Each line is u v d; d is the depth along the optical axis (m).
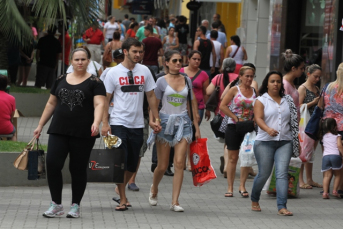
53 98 21.05
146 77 22.62
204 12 86.81
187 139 22.94
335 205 25.27
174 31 68.25
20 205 23.03
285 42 52.91
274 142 22.80
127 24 104.75
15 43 51.62
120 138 22.19
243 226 21.05
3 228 19.48
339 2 42.97
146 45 50.91
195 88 30.56
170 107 23.03
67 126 20.55
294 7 52.53
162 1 89.38
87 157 21.02
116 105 22.47
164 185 27.94
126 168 22.62
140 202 24.38
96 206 23.38
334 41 43.28
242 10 66.81
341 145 26.34
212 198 25.70
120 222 20.86
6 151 27.08
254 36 65.25
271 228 20.91
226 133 26.14
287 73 25.45
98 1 47.59
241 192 26.27
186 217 22.09
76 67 20.58
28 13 50.59
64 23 48.00
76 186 21.22
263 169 22.95
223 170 31.02
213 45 47.38
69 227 19.88
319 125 26.92
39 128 21.08
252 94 26.02
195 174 23.34
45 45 53.03
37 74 53.25
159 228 20.25
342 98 26.42
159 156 23.17
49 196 24.86
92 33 63.81
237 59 48.84
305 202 25.64
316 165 34.12
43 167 21.11
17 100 46.84
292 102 22.91
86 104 20.66
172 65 23.17
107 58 58.53
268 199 26.00
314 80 28.34
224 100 25.95
